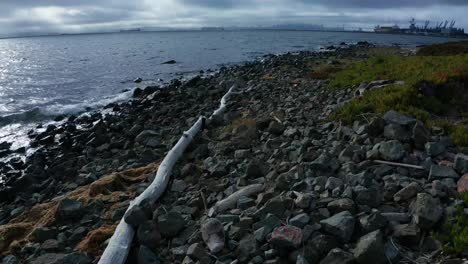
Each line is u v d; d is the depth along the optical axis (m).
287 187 8.03
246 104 19.19
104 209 8.65
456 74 14.30
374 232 5.82
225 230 6.73
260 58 57.09
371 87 16.22
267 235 6.21
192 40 152.88
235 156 11.05
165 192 9.24
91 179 11.62
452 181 7.57
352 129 11.55
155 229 6.91
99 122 19.70
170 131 16.22
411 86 13.52
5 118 22.53
